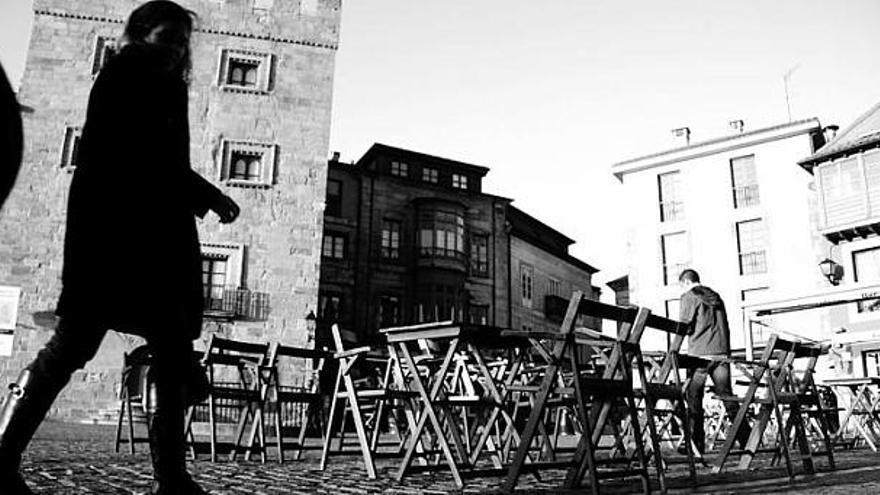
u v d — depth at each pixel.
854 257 28.34
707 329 7.49
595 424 4.43
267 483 4.42
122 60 2.84
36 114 21.53
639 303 33.78
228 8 23.95
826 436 6.71
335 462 6.68
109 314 2.61
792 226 30.70
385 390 4.95
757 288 30.98
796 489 4.41
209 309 21.02
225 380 19.33
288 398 6.52
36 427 2.55
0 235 20.31
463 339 4.61
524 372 7.88
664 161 34.25
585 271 46.50
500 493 3.97
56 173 21.28
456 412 7.79
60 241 20.81
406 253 33.38
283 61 24.05
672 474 5.70
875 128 28.23
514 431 5.59
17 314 19.92
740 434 8.26
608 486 4.64
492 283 35.75
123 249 2.65
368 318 31.72
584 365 8.02
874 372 25.95
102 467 5.20
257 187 22.70
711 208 32.88
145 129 2.78
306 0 24.81
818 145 32.34
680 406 5.03
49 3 22.45
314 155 23.52
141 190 2.73
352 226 32.34
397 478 4.52
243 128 23.08
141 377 6.28
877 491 4.22
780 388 6.53
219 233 21.95
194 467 5.61
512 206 38.88
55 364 2.56
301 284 22.28
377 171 33.56
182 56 3.03
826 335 27.59
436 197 34.19
